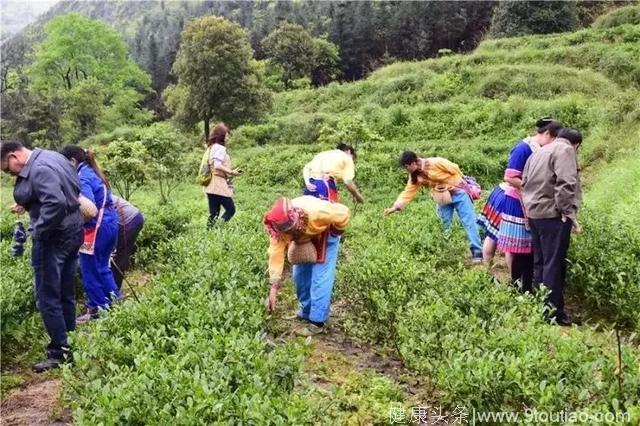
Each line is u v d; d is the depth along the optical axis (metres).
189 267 6.05
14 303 6.01
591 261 6.56
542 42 32.25
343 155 7.34
